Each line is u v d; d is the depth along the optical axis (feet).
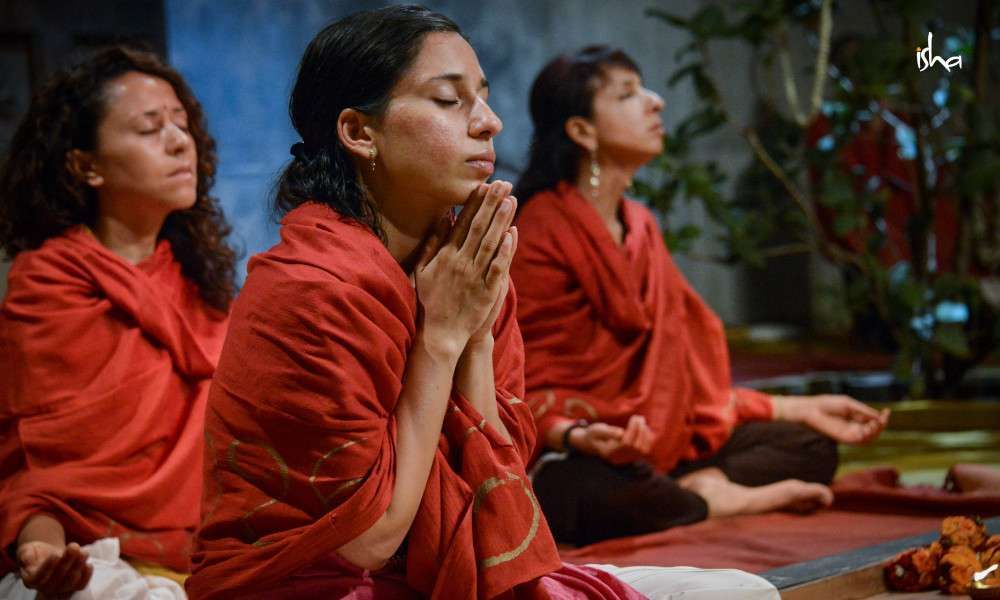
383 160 7.41
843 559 10.63
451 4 30.37
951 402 21.75
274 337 7.01
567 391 13.74
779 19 22.40
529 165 14.67
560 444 13.30
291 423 7.00
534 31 31.71
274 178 7.86
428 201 7.46
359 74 7.37
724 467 14.30
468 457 7.41
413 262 7.72
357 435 7.04
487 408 7.59
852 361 27.99
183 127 11.48
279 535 7.08
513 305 8.00
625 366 13.94
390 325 7.18
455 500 7.34
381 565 7.27
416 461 7.25
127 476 10.54
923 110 23.02
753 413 14.82
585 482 12.92
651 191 22.97
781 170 24.26
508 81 31.35
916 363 23.52
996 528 11.75
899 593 10.33
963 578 10.04
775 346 31.42
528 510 7.45
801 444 14.49
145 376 10.78
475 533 7.37
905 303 22.07
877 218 24.12
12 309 10.79
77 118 11.12
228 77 25.53
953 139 26.17
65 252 10.98
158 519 10.57
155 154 11.10
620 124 14.07
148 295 10.97
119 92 11.14
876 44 22.22
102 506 10.34
